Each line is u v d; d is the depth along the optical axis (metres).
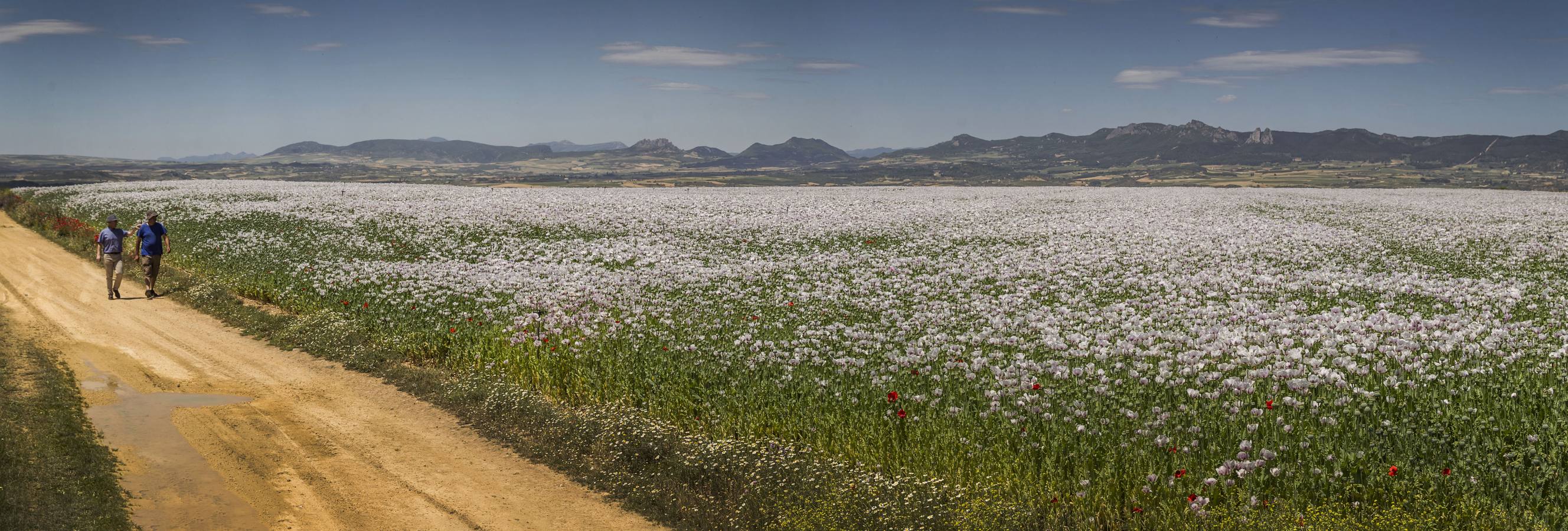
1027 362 13.06
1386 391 11.09
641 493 9.37
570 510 9.08
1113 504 8.37
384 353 15.19
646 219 38.81
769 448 10.05
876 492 8.67
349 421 11.69
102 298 20.69
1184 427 9.80
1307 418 10.00
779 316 17.95
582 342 14.63
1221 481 8.41
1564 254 28.38
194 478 9.33
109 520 7.98
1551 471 7.98
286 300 19.77
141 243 21.02
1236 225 37.50
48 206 43.97
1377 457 8.70
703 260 27.69
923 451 9.54
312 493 9.16
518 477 9.94
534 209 42.81
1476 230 35.97
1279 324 16.36
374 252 28.50
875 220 39.53
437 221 36.97
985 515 8.03
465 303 18.86
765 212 42.81
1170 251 29.03
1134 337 14.60
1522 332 14.92
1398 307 18.86
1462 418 9.50
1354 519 7.60
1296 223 38.81
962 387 11.77
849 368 12.99
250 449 10.34
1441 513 7.67
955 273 24.53
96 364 14.16
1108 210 46.03
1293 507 7.89
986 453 9.33
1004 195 60.34
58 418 10.67
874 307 19.22
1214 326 16.11
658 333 15.60
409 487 9.48
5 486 8.30
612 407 11.71
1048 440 9.49
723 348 14.45
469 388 12.85
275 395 12.83
